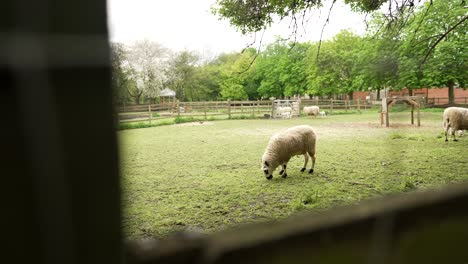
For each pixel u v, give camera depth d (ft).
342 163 22.91
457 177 17.07
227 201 15.11
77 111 1.21
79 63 1.16
